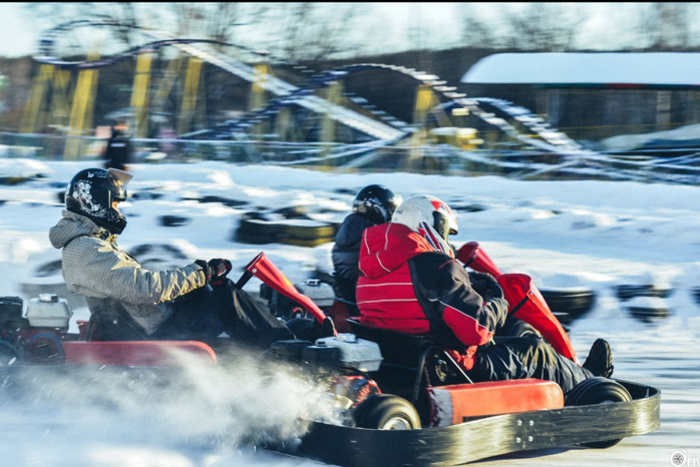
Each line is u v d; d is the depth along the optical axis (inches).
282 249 663.8
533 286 323.9
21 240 573.9
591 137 1656.0
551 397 285.0
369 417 254.1
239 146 1502.2
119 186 315.6
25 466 246.4
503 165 1493.6
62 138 1492.4
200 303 315.0
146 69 2026.3
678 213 1047.6
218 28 2861.7
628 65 1659.7
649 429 300.2
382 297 296.2
